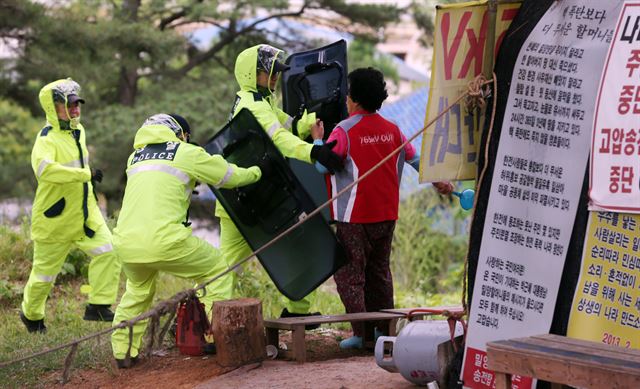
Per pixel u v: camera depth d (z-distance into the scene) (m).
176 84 27.16
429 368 6.97
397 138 8.66
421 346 7.04
